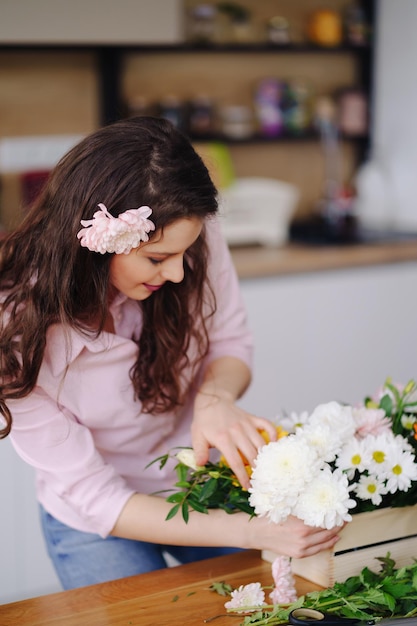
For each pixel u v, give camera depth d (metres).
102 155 1.29
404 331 3.35
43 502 1.64
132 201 1.26
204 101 3.44
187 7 3.40
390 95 3.74
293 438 1.23
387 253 3.23
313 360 3.16
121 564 1.56
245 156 3.67
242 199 3.29
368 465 1.26
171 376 1.55
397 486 1.27
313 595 1.21
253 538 1.31
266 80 3.64
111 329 1.50
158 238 1.27
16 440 1.41
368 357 3.29
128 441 1.58
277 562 1.26
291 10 3.65
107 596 1.29
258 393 3.07
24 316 1.32
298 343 3.11
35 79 3.21
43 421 1.39
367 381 3.31
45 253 1.32
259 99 3.59
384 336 3.30
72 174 1.30
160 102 3.39
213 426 1.43
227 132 3.51
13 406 1.36
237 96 3.62
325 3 3.72
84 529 1.59
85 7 2.87
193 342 1.60
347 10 3.76
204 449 1.38
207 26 3.38
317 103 3.74
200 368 1.71
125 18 2.94
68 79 3.26
